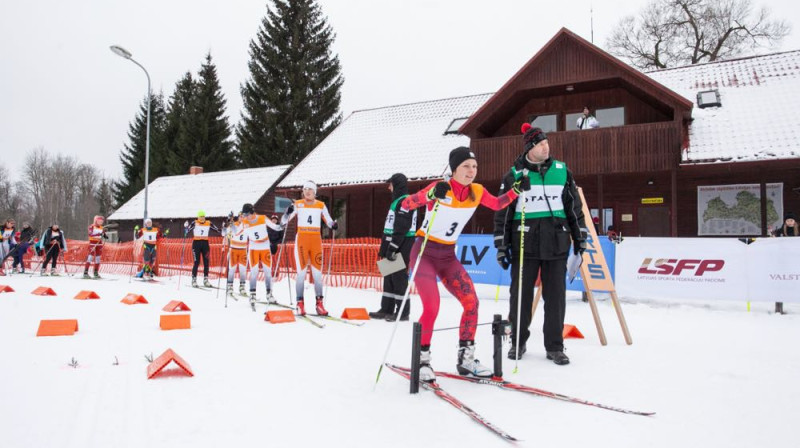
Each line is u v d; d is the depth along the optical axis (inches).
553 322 167.5
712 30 1083.9
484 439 98.3
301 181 786.2
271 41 1466.5
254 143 1427.2
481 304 328.2
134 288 448.8
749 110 593.0
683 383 138.8
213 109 1660.9
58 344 189.5
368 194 840.9
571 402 121.9
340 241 483.5
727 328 237.9
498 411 115.1
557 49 608.7
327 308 312.3
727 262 312.0
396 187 261.4
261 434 99.4
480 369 141.3
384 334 215.8
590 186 688.4
